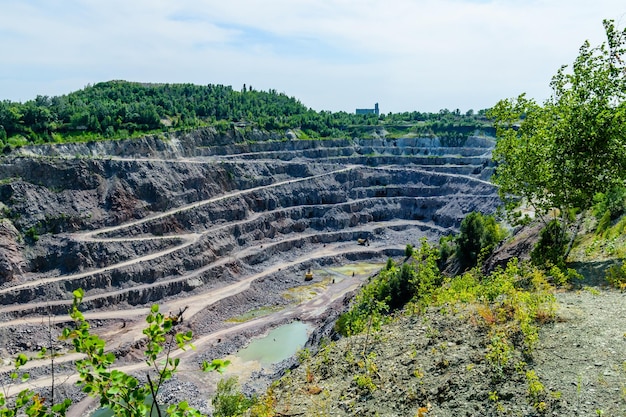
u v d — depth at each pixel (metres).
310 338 61.62
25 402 9.12
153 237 95.56
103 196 97.88
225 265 96.31
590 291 24.48
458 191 140.62
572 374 16.38
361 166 155.12
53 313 73.06
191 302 82.75
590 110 29.53
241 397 42.31
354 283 99.44
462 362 19.23
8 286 76.12
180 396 56.19
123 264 85.56
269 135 157.88
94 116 121.06
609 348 17.53
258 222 115.25
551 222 34.56
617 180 29.86
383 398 18.84
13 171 91.12
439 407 17.08
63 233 88.50
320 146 165.62
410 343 22.86
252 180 128.88
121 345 65.81
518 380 16.91
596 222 37.56
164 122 143.88
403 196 147.12
